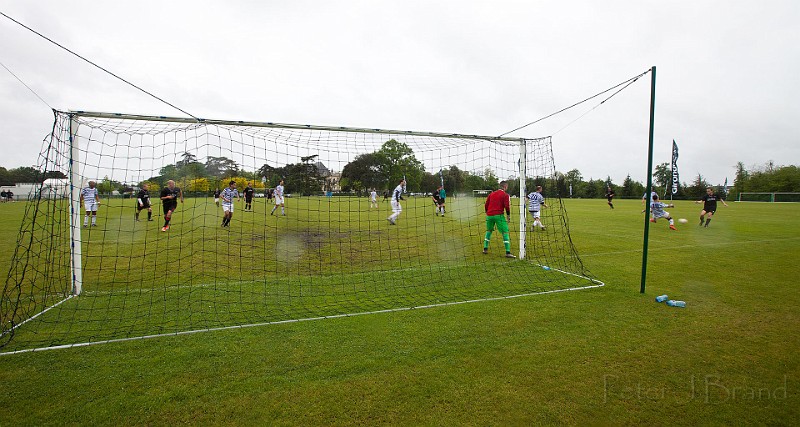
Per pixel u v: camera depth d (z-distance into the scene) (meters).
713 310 4.80
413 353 3.58
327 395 2.88
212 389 2.96
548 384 3.05
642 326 4.26
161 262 7.73
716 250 9.18
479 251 9.41
